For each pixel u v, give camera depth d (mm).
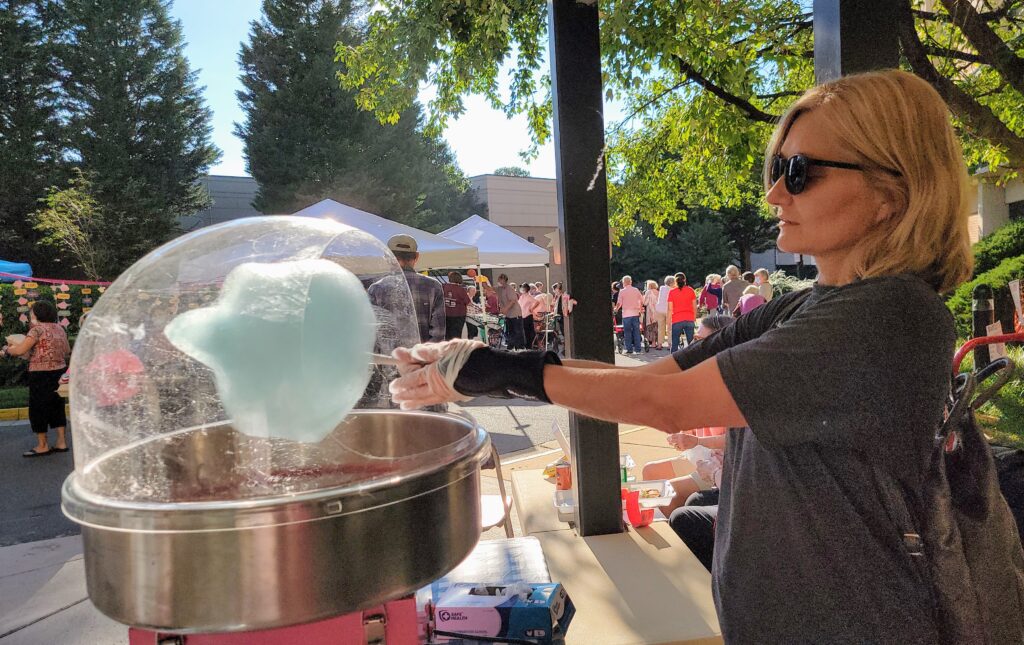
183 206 26250
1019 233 5055
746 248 31531
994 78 3863
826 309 883
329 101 28188
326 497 797
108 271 22516
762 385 856
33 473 5754
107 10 24969
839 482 902
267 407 900
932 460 937
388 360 1085
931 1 3652
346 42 28062
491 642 1515
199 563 780
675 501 3201
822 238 976
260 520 775
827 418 844
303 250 1342
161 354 1093
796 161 975
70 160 24062
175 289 1146
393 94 6250
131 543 799
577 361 1140
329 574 807
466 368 984
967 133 3443
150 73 25656
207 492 993
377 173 27828
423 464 949
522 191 34500
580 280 2768
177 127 25781
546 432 6680
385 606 963
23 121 23391
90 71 24688
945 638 897
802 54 4949
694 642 1994
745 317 1246
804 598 924
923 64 3246
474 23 5469
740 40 5016
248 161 28125
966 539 978
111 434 1065
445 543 931
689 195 7000
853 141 931
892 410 828
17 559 3848
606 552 2660
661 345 14266
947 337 870
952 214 915
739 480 1035
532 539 2102
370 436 1294
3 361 10211
